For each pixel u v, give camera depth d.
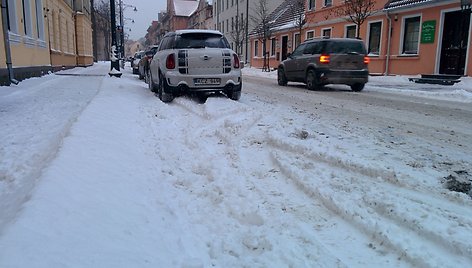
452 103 10.93
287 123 7.10
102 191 3.38
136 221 2.93
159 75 10.15
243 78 23.30
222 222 3.21
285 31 34.12
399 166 4.53
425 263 2.52
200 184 4.07
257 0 48.97
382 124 7.45
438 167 4.59
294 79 15.78
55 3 23.73
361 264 2.60
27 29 16.89
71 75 20.25
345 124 7.36
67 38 29.45
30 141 5.46
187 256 2.57
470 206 3.39
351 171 4.35
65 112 7.83
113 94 10.52
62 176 3.54
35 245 2.32
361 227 3.08
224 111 7.83
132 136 5.77
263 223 3.19
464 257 2.59
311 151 4.95
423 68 19.08
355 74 13.94
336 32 26.22
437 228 2.90
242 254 2.73
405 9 19.64
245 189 3.86
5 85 12.37
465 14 16.80
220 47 9.83
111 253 2.38
